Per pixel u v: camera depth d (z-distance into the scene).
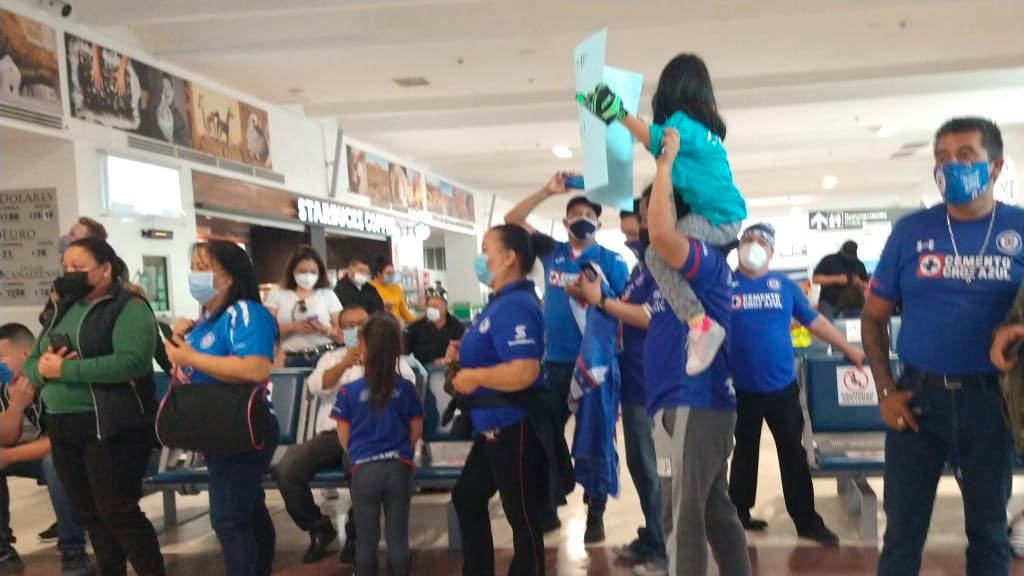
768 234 3.69
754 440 3.84
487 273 3.09
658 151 1.96
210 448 2.87
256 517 3.22
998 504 2.08
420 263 14.48
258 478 3.02
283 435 4.34
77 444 3.22
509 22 7.07
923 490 2.16
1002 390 1.95
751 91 9.85
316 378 4.00
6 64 5.42
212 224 8.62
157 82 7.19
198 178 7.71
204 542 4.30
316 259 5.50
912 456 2.16
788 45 8.08
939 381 2.09
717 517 2.28
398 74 8.51
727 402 2.11
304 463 3.82
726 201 2.05
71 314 3.24
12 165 6.06
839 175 18.06
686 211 2.10
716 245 2.07
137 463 3.27
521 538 2.78
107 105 6.46
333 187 10.77
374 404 3.29
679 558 2.10
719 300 2.04
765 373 3.72
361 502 3.29
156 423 2.94
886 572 2.21
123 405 3.18
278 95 9.05
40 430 3.91
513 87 9.37
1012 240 2.02
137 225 6.73
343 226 11.02
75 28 6.12
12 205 6.08
